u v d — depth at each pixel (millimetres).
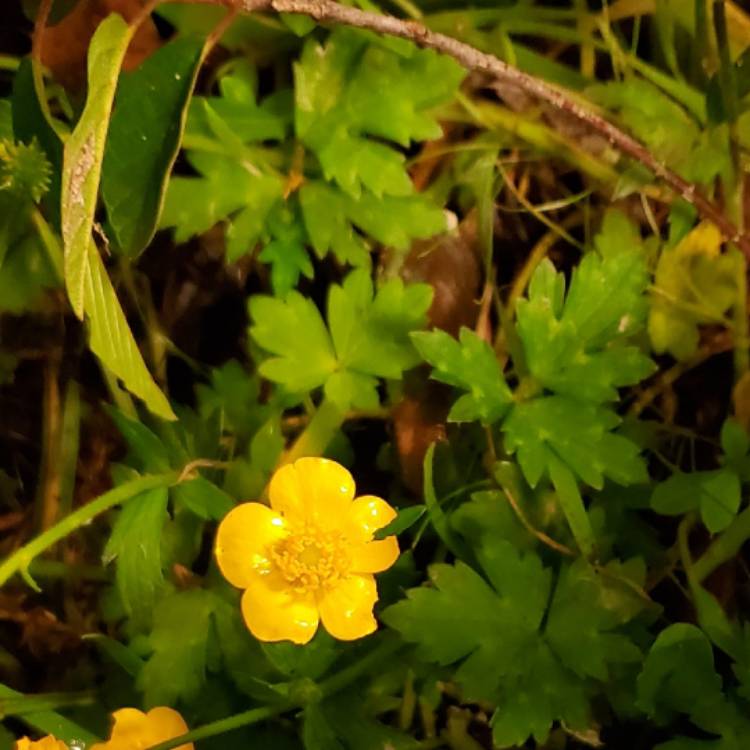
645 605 185
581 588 184
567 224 208
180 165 199
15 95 163
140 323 205
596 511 191
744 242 195
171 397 207
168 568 193
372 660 185
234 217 197
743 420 203
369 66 193
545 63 206
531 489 193
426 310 194
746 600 199
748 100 199
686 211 201
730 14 203
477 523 191
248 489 194
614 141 192
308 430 196
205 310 205
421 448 200
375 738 185
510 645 182
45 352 204
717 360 209
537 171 207
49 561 201
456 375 186
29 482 210
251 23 195
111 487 207
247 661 187
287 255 193
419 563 199
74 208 145
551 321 190
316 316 192
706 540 201
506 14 204
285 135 196
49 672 201
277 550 179
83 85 196
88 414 207
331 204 193
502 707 180
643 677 181
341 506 181
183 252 203
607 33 203
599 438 187
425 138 193
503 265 210
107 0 192
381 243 199
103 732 190
